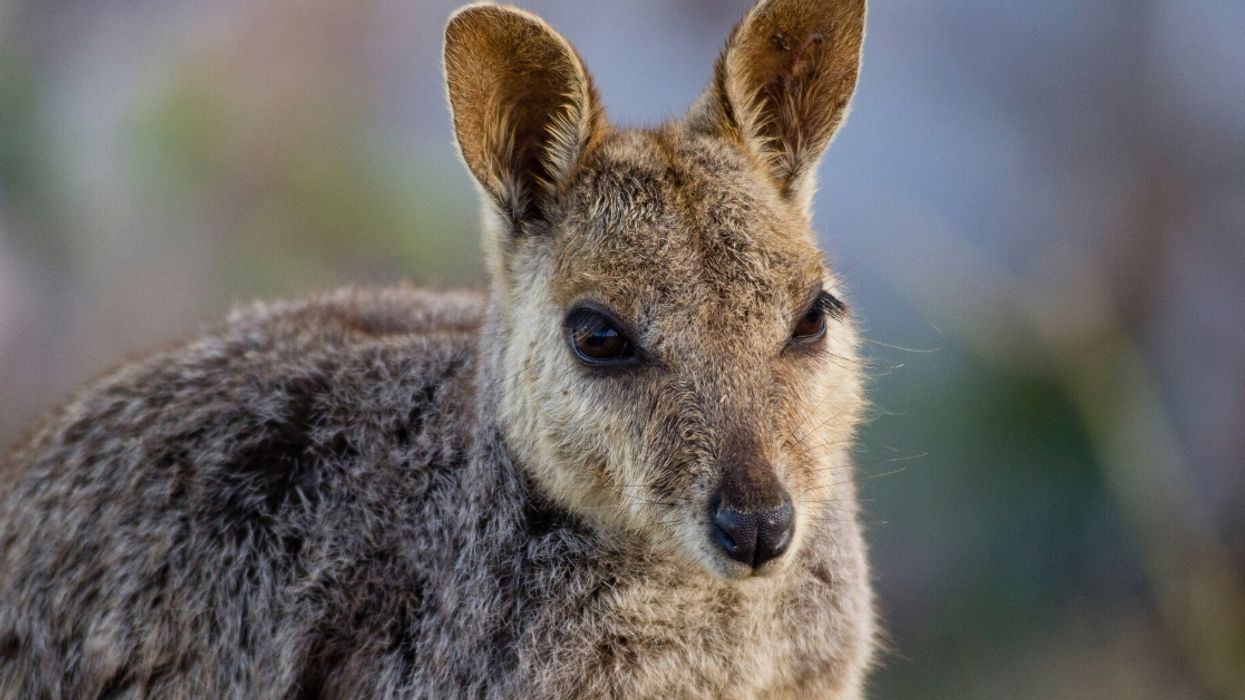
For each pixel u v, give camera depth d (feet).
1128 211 62.59
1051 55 66.95
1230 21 64.18
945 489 51.21
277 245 63.98
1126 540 49.01
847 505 28.86
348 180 65.72
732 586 26.78
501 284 27.53
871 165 65.82
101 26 68.80
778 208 26.78
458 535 27.43
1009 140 66.23
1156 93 64.49
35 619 29.71
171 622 28.68
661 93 70.59
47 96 66.44
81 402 31.58
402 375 29.68
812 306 26.17
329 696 28.12
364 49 71.92
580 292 25.58
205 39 69.10
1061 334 48.57
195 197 64.95
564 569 26.71
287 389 30.04
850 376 27.32
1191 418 57.77
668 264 25.32
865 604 29.71
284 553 28.71
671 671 26.91
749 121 27.96
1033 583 49.96
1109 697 47.70
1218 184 62.69
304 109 67.92
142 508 29.30
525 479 26.91
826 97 28.07
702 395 24.84
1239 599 46.11
